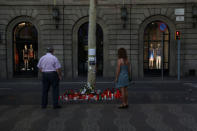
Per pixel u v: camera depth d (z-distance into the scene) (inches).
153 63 673.6
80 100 283.6
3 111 234.7
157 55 673.0
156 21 661.3
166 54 669.9
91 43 322.3
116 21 644.7
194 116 210.2
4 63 656.4
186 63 642.2
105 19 645.9
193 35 636.1
